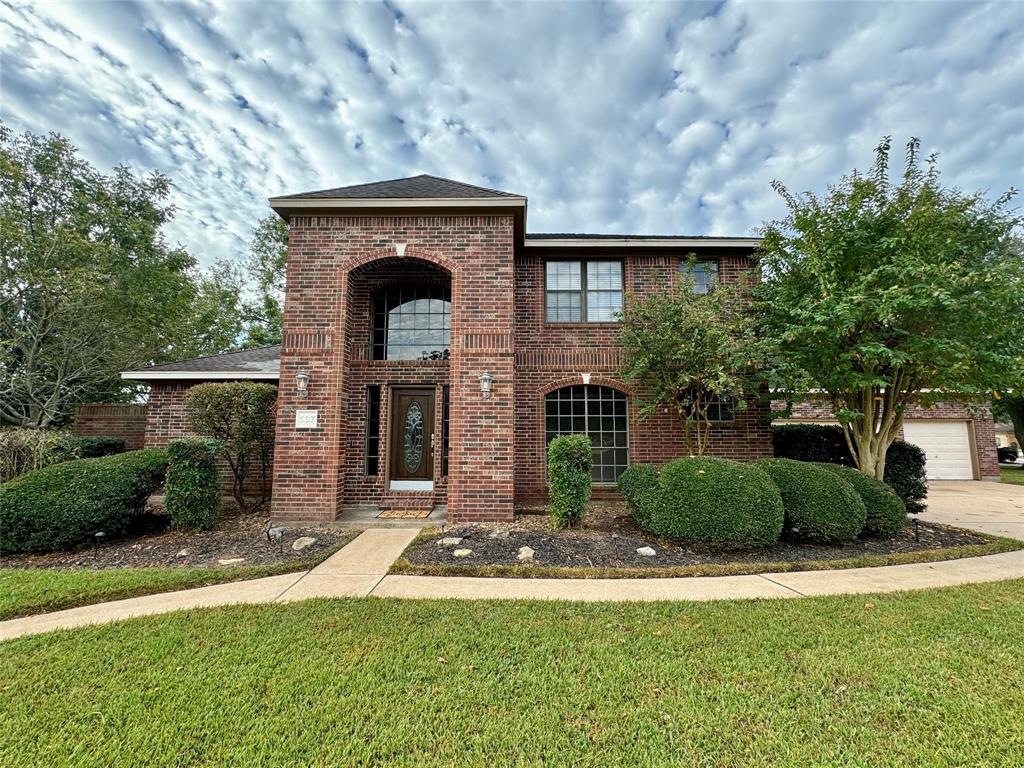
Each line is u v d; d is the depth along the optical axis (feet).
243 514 28.99
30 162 54.29
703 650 11.78
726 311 30.27
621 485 26.89
